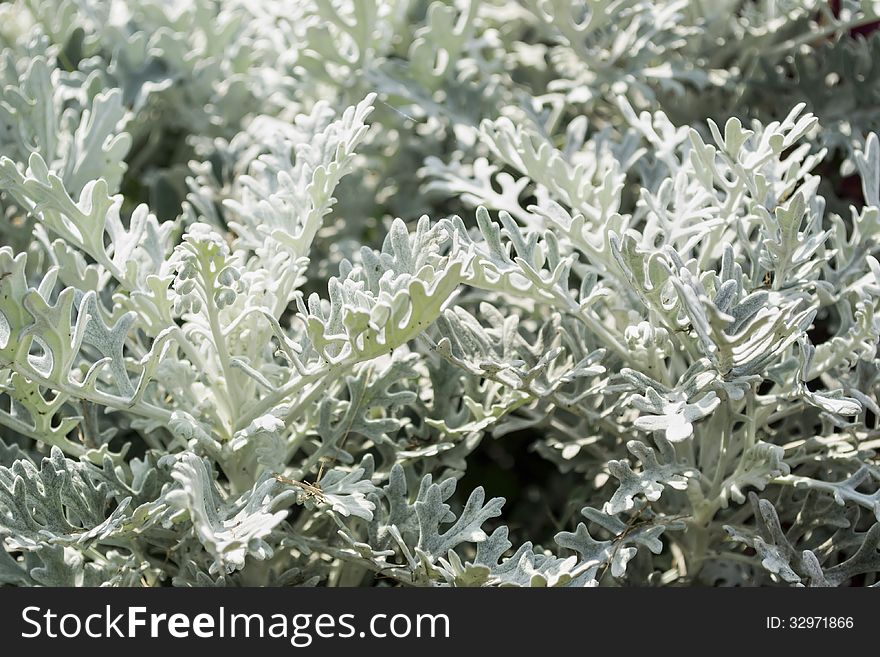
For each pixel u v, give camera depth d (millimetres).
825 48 1949
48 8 2150
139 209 1449
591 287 1442
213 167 1979
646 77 2002
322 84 2154
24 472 1305
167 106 2174
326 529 1500
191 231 1221
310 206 1438
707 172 1461
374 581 1648
